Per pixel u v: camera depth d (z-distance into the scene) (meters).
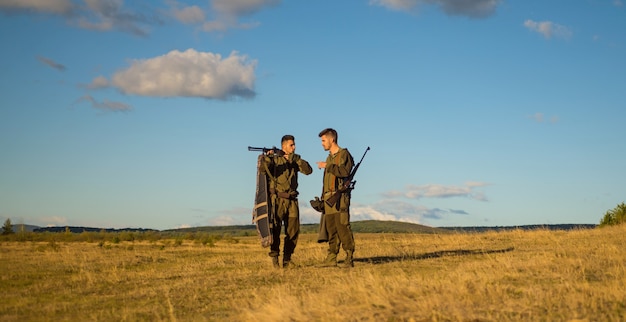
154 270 13.25
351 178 12.24
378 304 7.59
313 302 7.83
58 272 13.34
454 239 20.59
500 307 7.25
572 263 10.93
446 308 7.22
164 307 8.47
